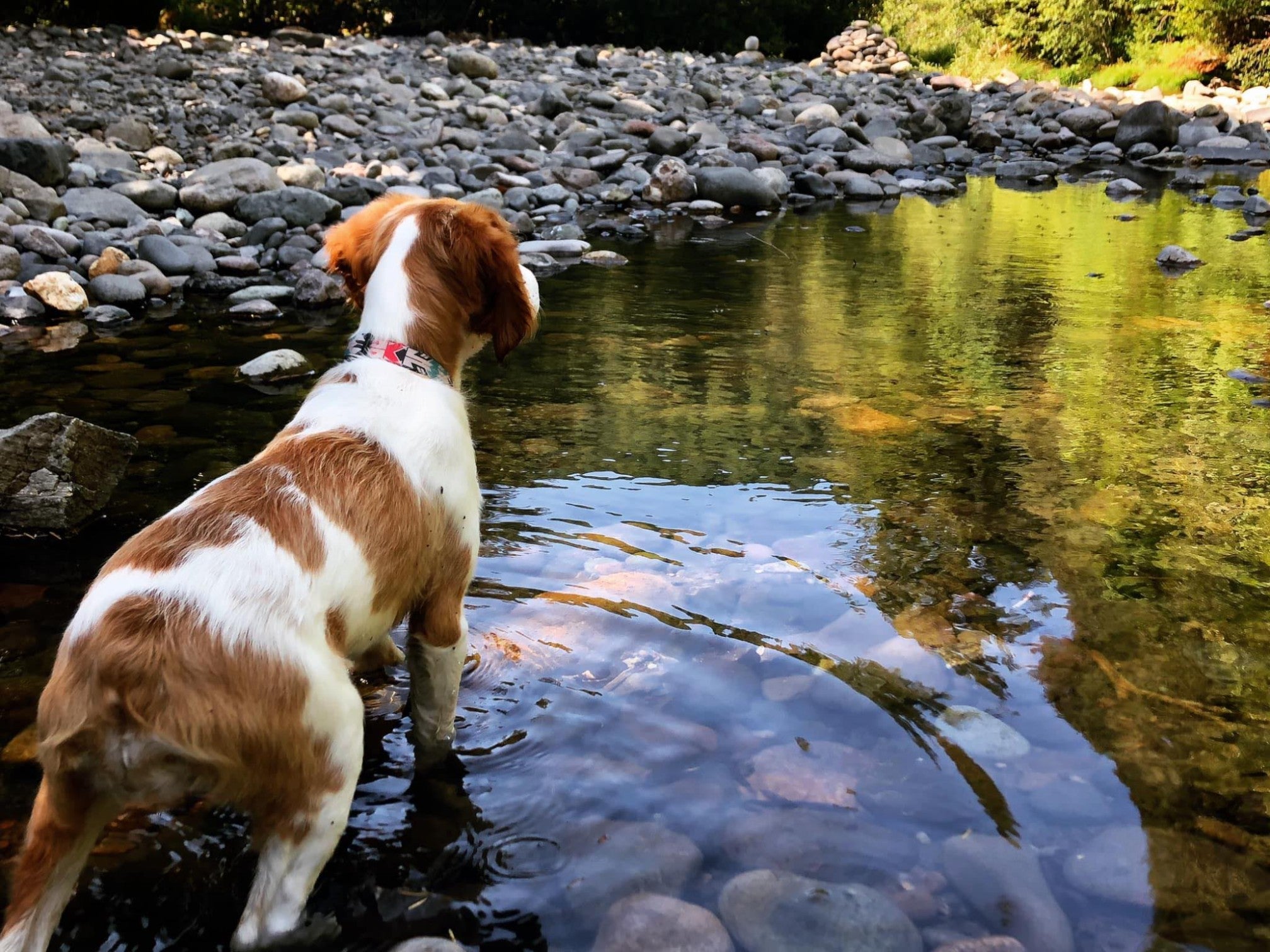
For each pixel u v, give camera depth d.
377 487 0.85
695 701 1.00
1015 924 0.74
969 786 0.88
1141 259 3.06
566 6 8.31
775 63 7.91
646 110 5.23
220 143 3.83
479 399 1.83
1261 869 0.79
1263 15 7.46
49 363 1.94
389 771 0.92
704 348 2.15
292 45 6.23
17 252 2.45
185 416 1.68
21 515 1.30
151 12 6.59
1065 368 2.04
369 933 0.75
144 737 0.67
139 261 2.52
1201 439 1.65
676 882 0.78
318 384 0.96
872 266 2.98
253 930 0.73
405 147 4.13
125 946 0.74
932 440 1.66
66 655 0.69
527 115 4.93
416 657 0.94
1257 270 2.90
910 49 9.27
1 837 0.82
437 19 7.92
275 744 0.71
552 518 1.37
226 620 0.71
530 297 1.01
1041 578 1.22
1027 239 3.40
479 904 0.77
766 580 1.22
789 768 0.90
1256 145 5.41
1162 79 7.46
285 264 2.79
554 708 0.99
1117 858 0.79
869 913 0.74
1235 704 0.98
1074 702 0.99
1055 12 8.45
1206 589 1.19
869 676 1.03
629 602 1.17
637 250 3.18
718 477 1.51
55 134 3.59
